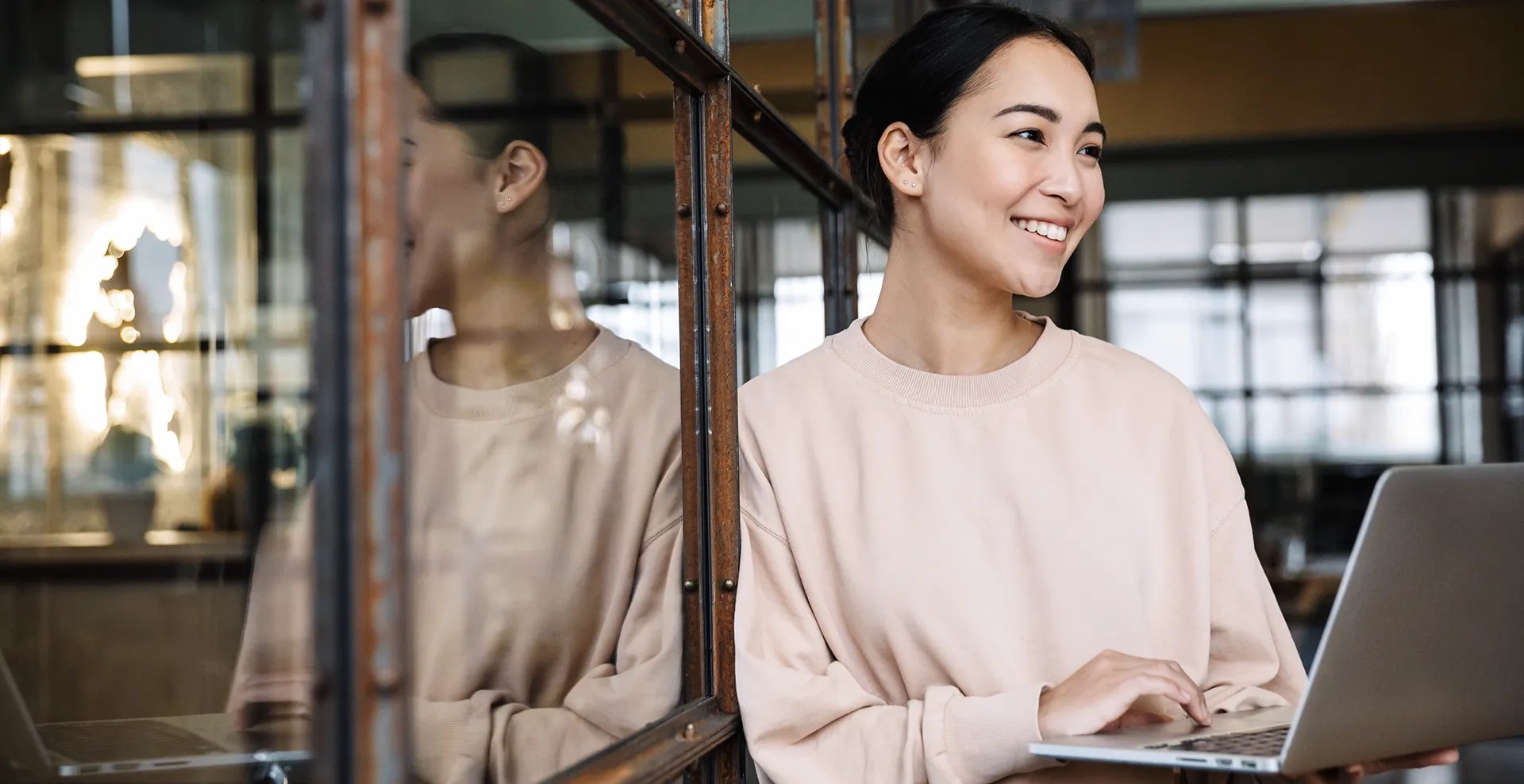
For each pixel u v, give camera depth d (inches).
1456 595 36.5
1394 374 289.7
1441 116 265.0
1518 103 261.9
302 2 20.1
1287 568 266.5
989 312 46.7
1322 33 267.1
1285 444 295.3
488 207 28.3
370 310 19.7
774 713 40.6
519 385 29.9
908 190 46.4
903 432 45.0
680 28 38.2
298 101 26.8
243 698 29.0
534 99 30.8
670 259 40.0
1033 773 40.2
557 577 32.0
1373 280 289.7
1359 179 263.6
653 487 37.8
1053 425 44.6
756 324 53.8
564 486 32.3
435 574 26.1
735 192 49.9
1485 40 263.0
